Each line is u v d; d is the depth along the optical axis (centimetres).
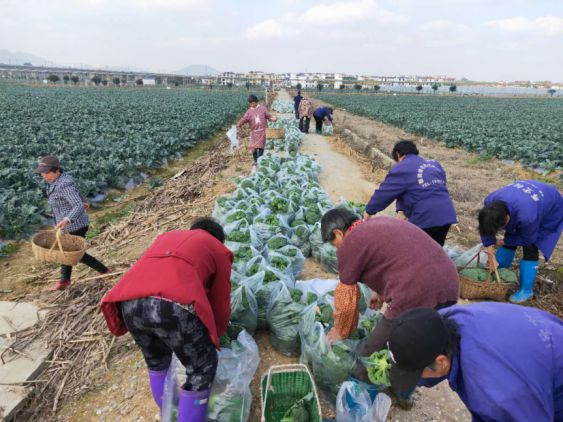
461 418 346
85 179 1012
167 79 13112
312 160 1169
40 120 2102
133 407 348
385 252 271
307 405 314
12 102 3472
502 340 178
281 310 401
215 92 7194
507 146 1539
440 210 445
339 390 311
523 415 168
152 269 258
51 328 450
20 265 626
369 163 1331
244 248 511
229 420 312
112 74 14025
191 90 8225
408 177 442
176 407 297
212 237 303
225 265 300
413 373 180
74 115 2438
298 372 333
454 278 278
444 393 374
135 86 10538
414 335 172
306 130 2038
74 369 395
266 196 720
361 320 365
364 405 293
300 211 662
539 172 1291
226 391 312
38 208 810
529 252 490
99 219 841
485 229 449
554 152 1392
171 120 2291
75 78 10231
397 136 2194
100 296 508
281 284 420
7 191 840
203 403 276
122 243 689
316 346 344
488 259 530
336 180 1099
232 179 1091
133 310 252
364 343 307
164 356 302
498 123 2670
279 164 1089
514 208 447
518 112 4000
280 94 7925
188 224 757
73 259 473
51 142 1438
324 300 384
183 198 955
